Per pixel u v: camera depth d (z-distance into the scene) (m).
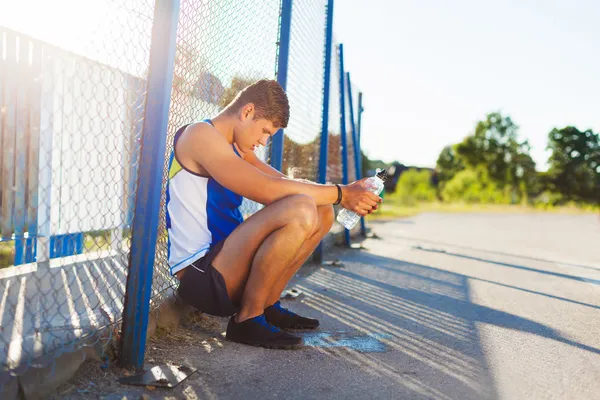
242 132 2.37
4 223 3.07
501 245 8.09
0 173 3.03
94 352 1.96
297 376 2.04
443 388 1.99
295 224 2.23
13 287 2.72
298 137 4.64
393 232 9.84
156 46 1.93
